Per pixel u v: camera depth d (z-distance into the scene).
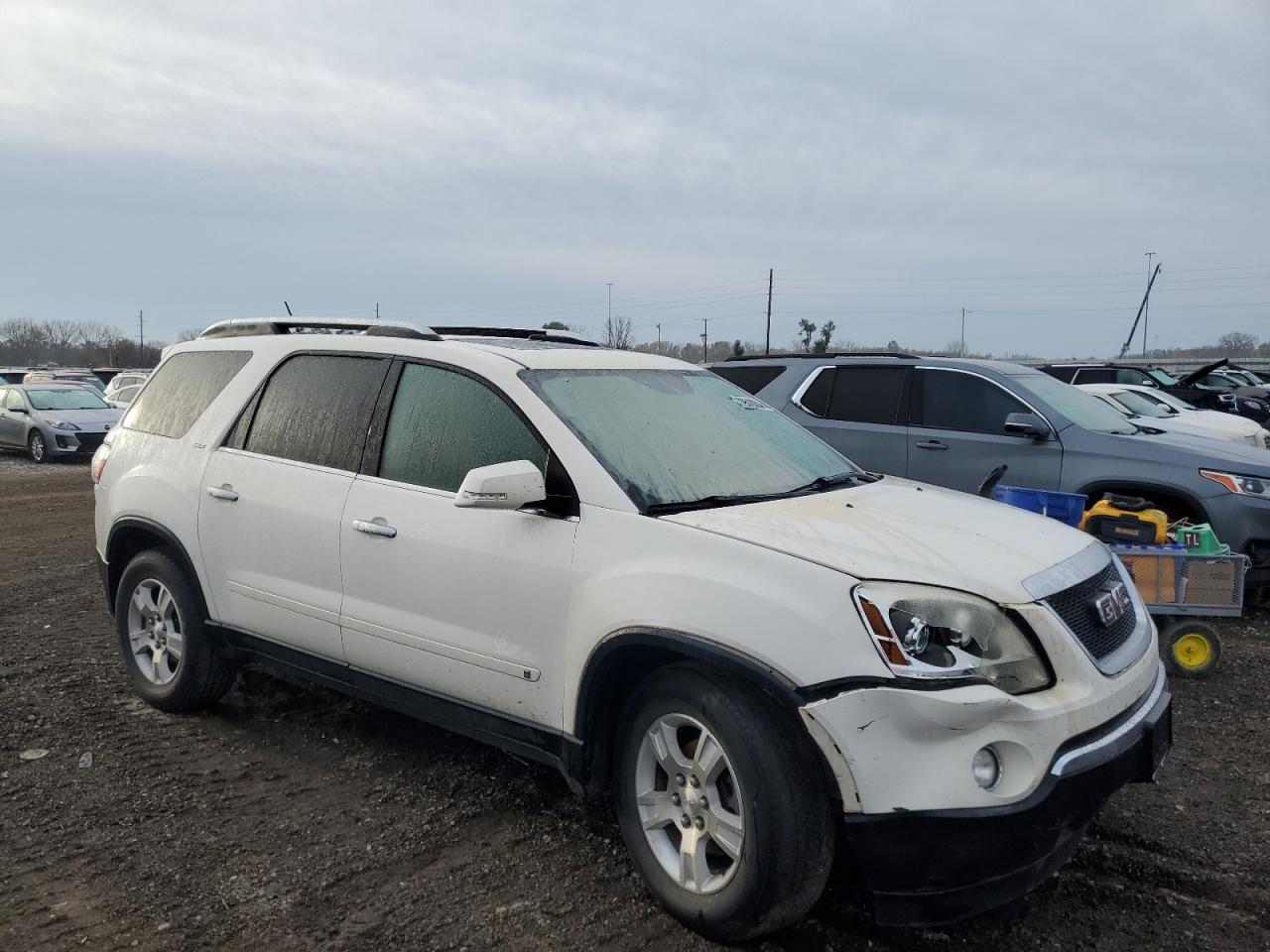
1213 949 3.01
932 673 2.70
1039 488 7.30
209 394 4.87
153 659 5.00
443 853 3.57
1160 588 5.71
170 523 4.74
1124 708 3.00
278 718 4.92
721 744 2.90
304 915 3.15
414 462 3.93
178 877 3.38
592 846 3.63
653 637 3.04
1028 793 2.69
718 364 9.43
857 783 2.69
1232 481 6.65
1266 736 4.73
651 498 3.38
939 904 2.75
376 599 3.90
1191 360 47.66
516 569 3.47
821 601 2.82
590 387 3.91
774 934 3.08
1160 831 3.76
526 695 3.46
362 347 4.32
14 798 3.96
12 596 7.49
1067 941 3.05
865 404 8.28
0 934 3.02
